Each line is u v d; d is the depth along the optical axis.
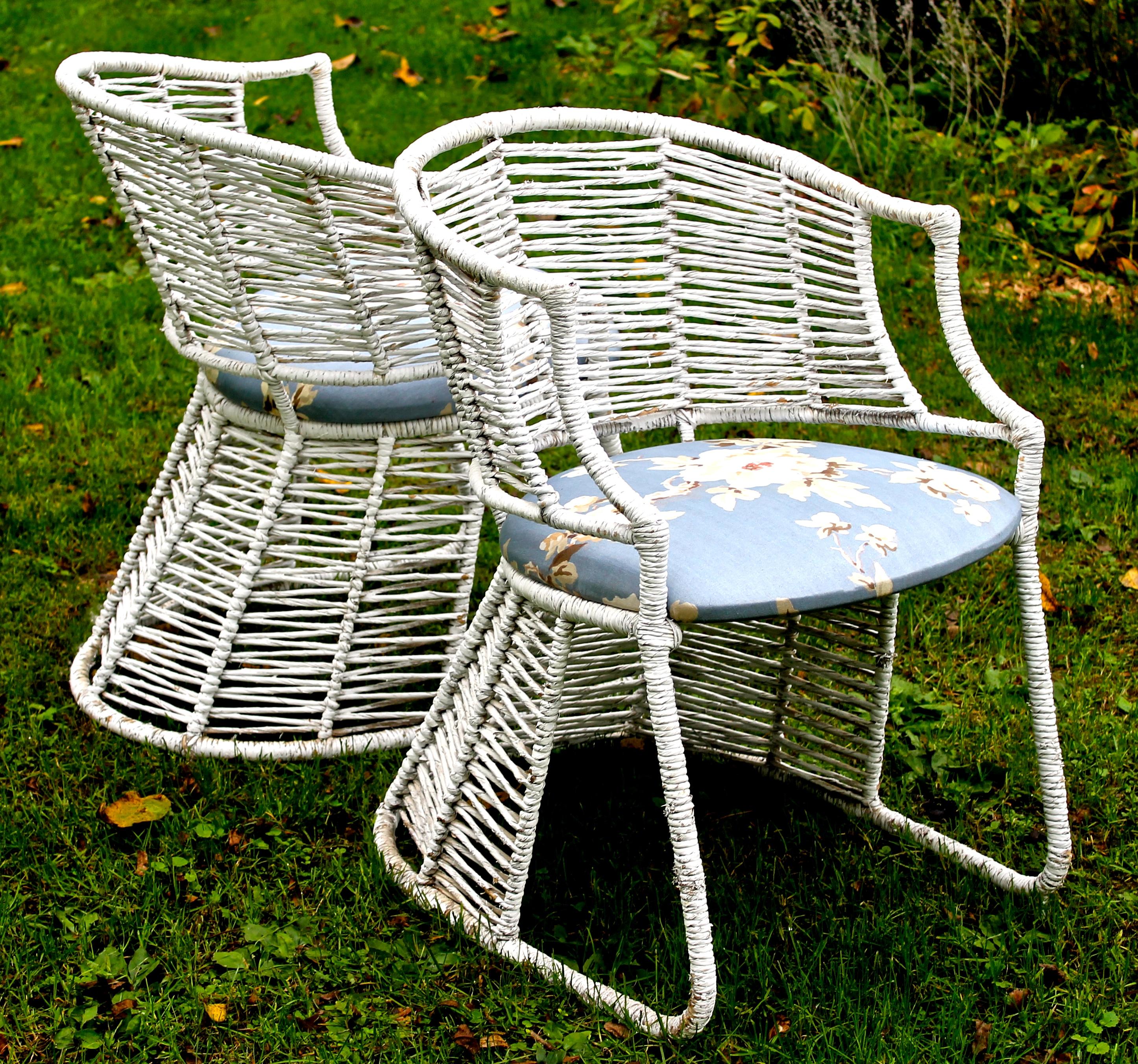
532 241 1.88
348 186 1.84
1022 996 1.67
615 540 1.47
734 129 4.51
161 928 1.81
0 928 1.78
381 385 2.06
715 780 2.22
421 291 1.97
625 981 1.73
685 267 2.55
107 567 2.79
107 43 5.62
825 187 1.88
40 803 2.06
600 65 5.17
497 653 1.78
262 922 1.83
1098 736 2.21
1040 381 3.40
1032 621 1.73
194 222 1.95
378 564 2.22
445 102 4.98
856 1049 1.59
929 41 4.78
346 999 1.69
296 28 5.64
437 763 1.91
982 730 2.25
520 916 1.86
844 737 2.06
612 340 1.93
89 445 3.25
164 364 3.64
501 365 1.51
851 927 1.80
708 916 1.53
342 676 2.24
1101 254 3.99
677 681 2.18
